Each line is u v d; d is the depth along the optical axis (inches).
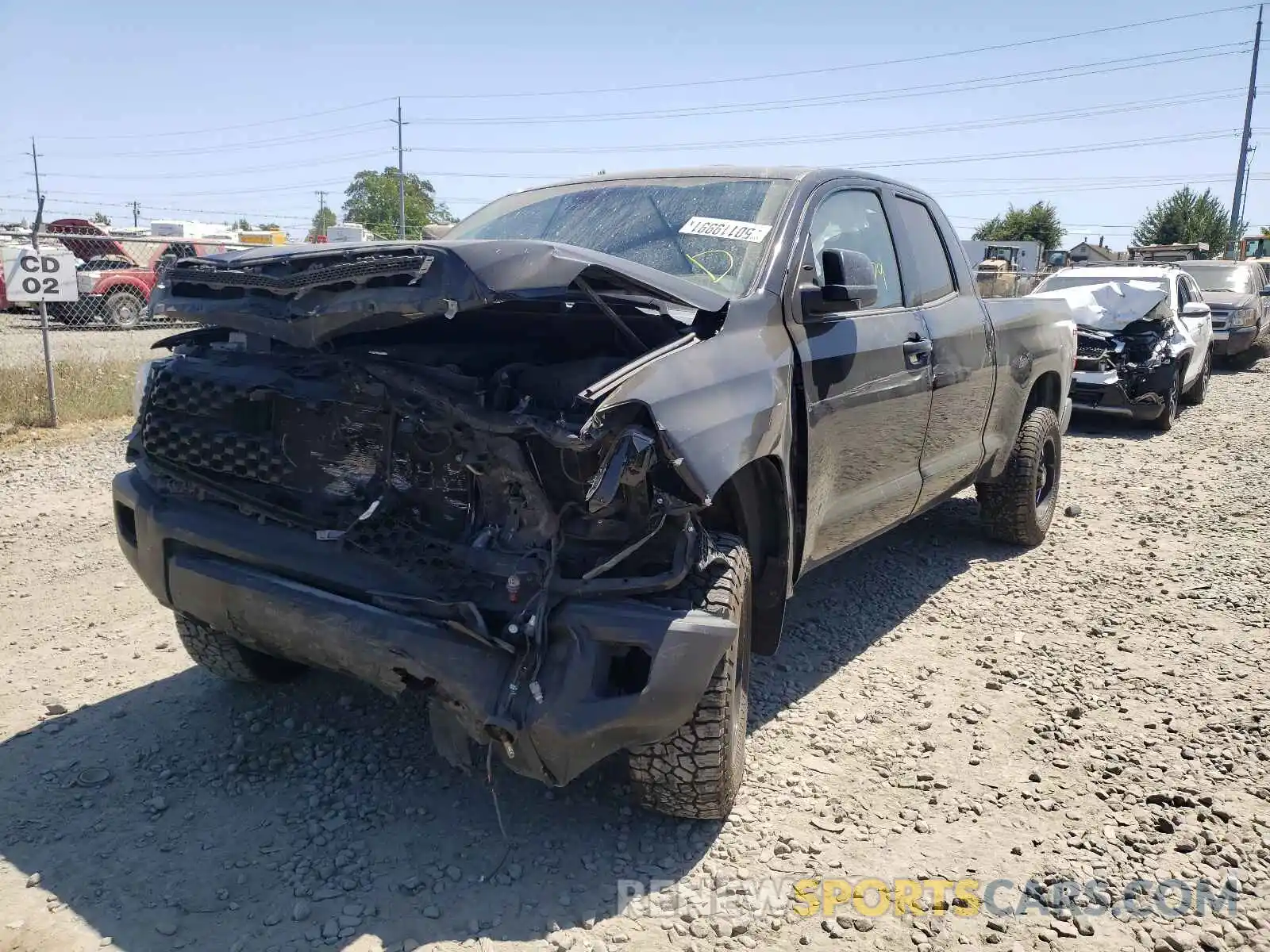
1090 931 109.4
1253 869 121.6
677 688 107.0
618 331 121.5
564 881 114.5
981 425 212.2
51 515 262.8
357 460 117.0
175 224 1039.6
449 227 189.2
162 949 101.0
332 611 110.4
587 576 107.6
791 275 142.9
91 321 692.1
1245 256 1334.9
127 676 163.6
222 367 121.2
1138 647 188.5
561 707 104.6
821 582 220.8
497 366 118.1
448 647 106.8
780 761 142.6
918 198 198.8
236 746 140.4
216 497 121.5
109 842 118.5
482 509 114.0
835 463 149.9
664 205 160.1
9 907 106.3
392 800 129.2
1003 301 231.9
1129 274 504.4
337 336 109.7
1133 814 132.5
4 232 384.8
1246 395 573.3
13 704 152.7
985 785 138.4
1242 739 153.1
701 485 105.9
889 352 163.3
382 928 105.2
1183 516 288.4
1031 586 222.1
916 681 170.9
